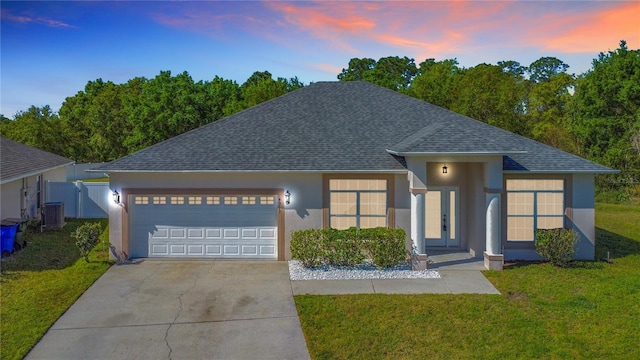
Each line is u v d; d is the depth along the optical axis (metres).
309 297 10.90
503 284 11.87
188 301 10.71
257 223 14.66
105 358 7.94
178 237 14.62
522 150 12.63
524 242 14.75
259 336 8.84
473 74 36.88
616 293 11.12
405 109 17.78
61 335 8.84
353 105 18.12
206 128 16.45
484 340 8.58
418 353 8.09
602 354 8.02
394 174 14.29
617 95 34.44
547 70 67.75
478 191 14.50
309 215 14.45
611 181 33.59
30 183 20.05
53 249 15.69
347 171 13.87
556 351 8.12
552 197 14.79
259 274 12.94
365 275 12.77
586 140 36.09
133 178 14.30
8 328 9.04
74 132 52.00
